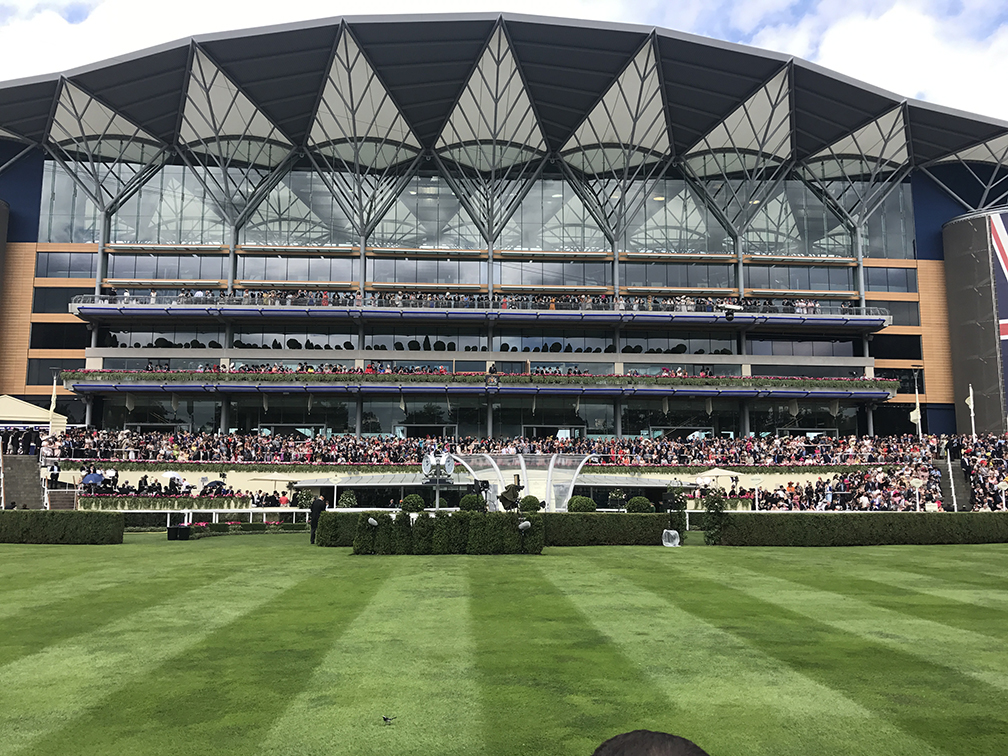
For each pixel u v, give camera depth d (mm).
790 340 58906
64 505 42719
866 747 6852
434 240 58125
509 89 49562
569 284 58594
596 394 55500
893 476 46875
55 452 45969
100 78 46000
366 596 14281
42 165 57688
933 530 26047
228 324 56000
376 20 42781
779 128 53375
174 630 11359
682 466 49812
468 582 16062
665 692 8383
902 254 60656
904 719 7570
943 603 13844
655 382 54844
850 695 8312
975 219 57656
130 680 8781
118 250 56219
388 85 48156
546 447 50938
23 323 56156
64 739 6945
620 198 56781
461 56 46062
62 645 10430
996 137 54031
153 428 54875
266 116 51250
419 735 7078
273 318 54844
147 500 42688
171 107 50344
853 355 58781
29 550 22750
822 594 14758
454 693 8312
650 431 57125
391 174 58250
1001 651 10281
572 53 45969
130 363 55062
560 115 52500
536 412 56594
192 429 55062
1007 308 55688
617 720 7500
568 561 20047
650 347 58156
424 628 11516
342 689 8453
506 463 37219
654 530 26047
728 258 58375
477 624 11812
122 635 11023
